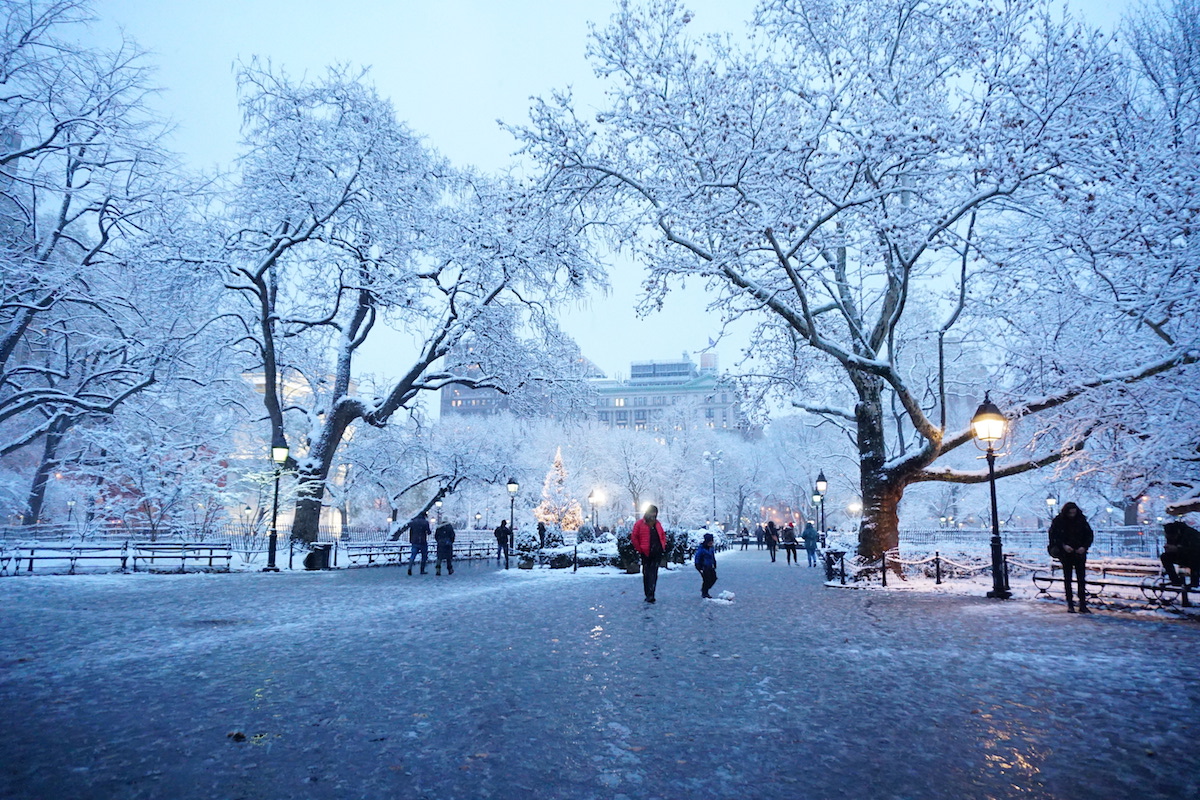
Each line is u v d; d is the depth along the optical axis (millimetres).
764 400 24062
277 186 27312
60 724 5238
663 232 17594
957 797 3926
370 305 30078
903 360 30203
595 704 5895
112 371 27219
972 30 14688
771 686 6539
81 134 24938
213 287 27859
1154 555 24156
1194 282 13195
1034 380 15734
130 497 28672
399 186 28688
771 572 24359
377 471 37688
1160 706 5832
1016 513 47969
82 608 12258
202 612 11844
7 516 30469
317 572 22141
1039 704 5898
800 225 15625
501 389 34281
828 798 3912
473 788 4043
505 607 12766
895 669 7293
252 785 4059
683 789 4039
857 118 15352
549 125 16812
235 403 32750
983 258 15695
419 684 6578
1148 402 13773
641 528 13781
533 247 26344
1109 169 13500
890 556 18344
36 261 23391
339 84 28047
